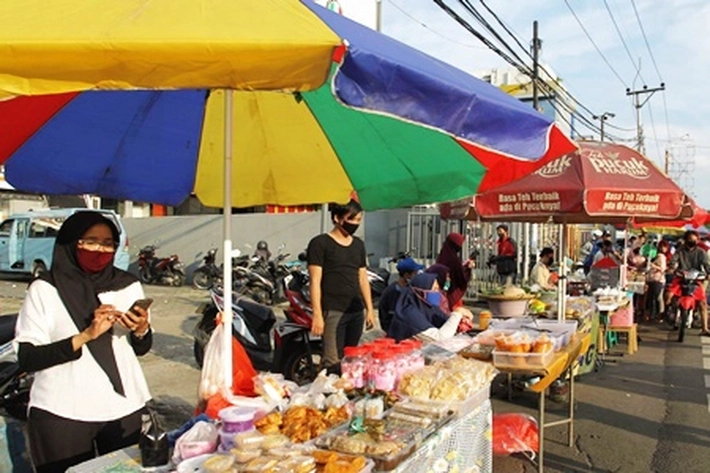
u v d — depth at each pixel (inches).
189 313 459.2
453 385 128.3
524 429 185.9
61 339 101.3
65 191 153.9
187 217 659.4
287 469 83.4
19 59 64.9
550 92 728.3
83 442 103.3
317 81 69.1
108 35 65.4
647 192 194.7
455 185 148.1
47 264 604.1
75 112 138.2
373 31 95.7
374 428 100.5
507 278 522.9
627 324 358.9
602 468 186.1
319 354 267.3
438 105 80.6
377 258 589.0
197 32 66.7
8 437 138.8
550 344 162.6
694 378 301.1
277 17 73.3
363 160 156.3
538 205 196.7
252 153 165.8
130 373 111.0
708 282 486.9
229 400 114.0
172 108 148.2
